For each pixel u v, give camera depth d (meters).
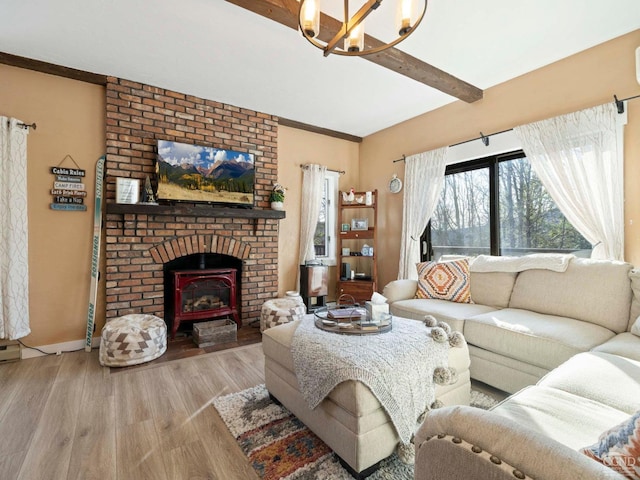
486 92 3.41
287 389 1.90
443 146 3.86
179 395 2.19
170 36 2.49
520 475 0.69
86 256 3.10
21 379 2.42
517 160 3.29
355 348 1.69
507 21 2.32
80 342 3.07
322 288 4.28
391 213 4.57
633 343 1.76
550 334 1.96
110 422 1.87
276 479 1.44
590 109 2.62
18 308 2.72
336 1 2.10
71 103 3.03
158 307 3.35
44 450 1.62
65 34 2.46
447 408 0.92
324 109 3.97
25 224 2.76
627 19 2.32
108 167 3.12
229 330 3.29
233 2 1.95
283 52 2.72
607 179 2.56
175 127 3.47
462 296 2.95
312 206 4.42
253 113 3.99
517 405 1.19
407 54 2.71
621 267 2.21
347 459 1.44
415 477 0.97
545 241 3.08
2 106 2.76
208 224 3.65
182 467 1.51
